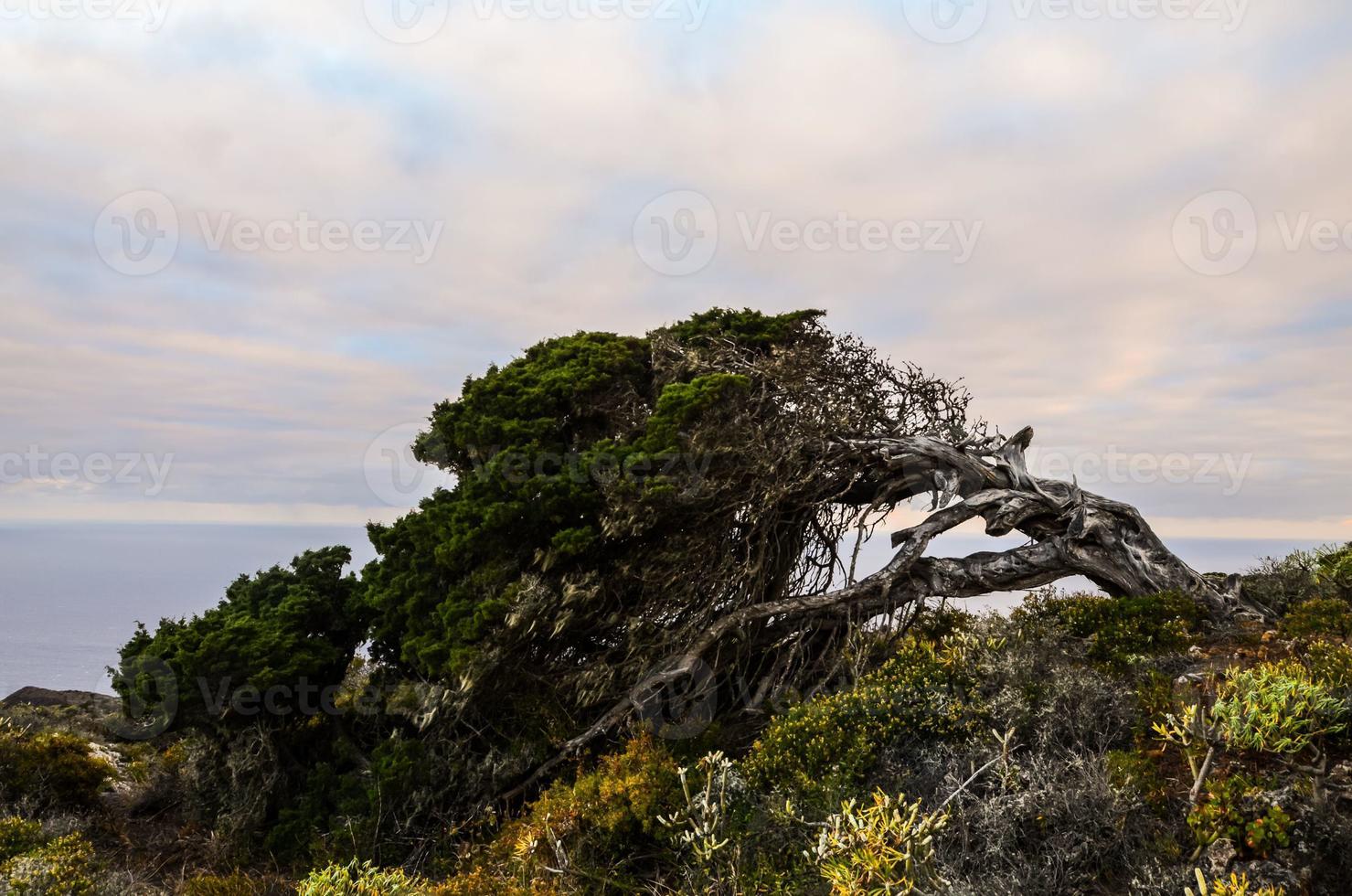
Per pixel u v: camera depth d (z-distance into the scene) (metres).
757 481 9.95
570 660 9.56
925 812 5.75
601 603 9.26
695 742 8.96
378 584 9.57
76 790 8.56
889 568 11.15
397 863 7.80
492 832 8.21
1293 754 5.37
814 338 11.39
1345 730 5.44
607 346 10.79
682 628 9.77
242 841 8.11
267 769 8.60
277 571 9.80
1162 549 11.25
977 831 5.45
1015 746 6.08
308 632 9.48
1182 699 6.29
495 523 8.91
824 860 5.16
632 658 9.45
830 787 6.30
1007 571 11.55
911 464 11.46
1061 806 5.33
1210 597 10.57
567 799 7.38
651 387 11.02
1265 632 8.79
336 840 7.86
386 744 8.75
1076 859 5.01
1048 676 7.03
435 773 8.45
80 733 11.41
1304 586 10.34
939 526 11.46
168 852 8.05
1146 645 8.47
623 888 6.34
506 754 8.73
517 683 9.26
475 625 8.44
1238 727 5.15
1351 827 4.73
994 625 8.92
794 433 10.36
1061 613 9.44
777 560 10.98
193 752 8.66
